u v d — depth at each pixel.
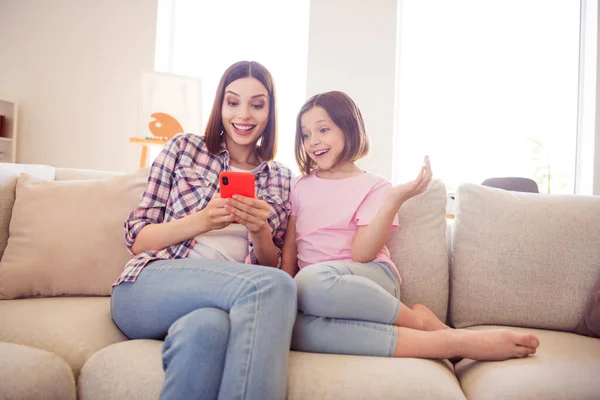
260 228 1.15
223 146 1.37
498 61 3.17
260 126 1.36
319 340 0.99
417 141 3.26
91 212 1.39
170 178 1.27
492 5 3.19
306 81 3.17
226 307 0.90
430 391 0.81
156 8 3.35
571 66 3.11
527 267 1.27
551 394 0.83
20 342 1.00
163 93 2.70
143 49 3.36
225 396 0.78
